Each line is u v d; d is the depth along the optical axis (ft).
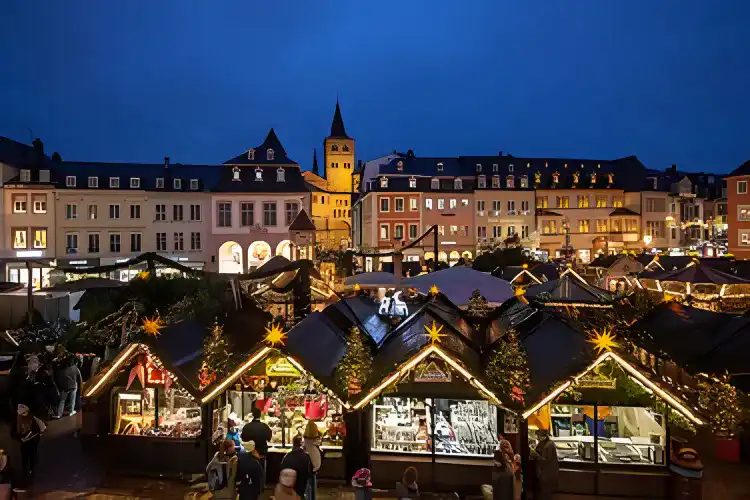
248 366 39.45
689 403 34.83
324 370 39.63
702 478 37.73
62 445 45.75
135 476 40.09
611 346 35.86
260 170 189.37
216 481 31.24
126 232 182.60
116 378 42.50
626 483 36.19
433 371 38.11
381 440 39.29
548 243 231.71
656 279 79.51
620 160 254.47
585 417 37.83
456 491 37.58
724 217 259.80
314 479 33.06
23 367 51.29
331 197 390.21
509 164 241.35
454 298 60.80
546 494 34.09
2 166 173.47
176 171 193.16
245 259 187.11
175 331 44.80
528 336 41.86
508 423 37.88
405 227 219.61
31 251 163.53
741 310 71.26
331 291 69.41
